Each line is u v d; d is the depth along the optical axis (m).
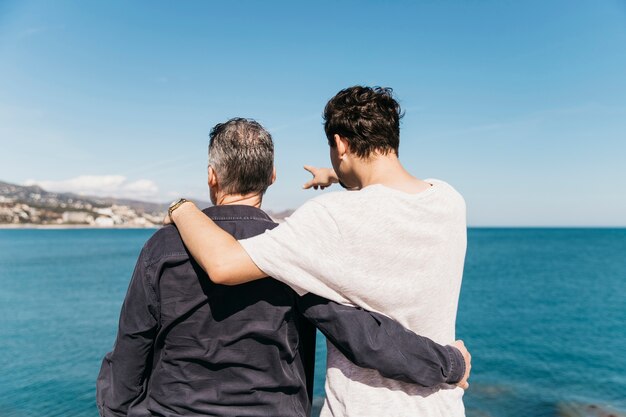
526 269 45.22
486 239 124.12
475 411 9.69
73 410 9.68
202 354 1.47
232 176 1.63
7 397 10.46
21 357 13.95
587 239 121.38
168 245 1.51
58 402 10.14
